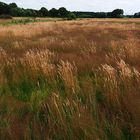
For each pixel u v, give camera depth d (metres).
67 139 3.10
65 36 18.20
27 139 3.11
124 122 3.36
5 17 90.94
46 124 3.55
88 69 6.32
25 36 17.61
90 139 2.98
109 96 4.06
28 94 4.75
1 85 5.16
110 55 7.46
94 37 17.41
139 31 23.97
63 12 127.44
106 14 127.62
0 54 7.98
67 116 3.50
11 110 3.92
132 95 4.00
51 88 4.96
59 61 7.11
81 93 4.38
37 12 126.88
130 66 6.27
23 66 6.47
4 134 3.19
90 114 3.53
